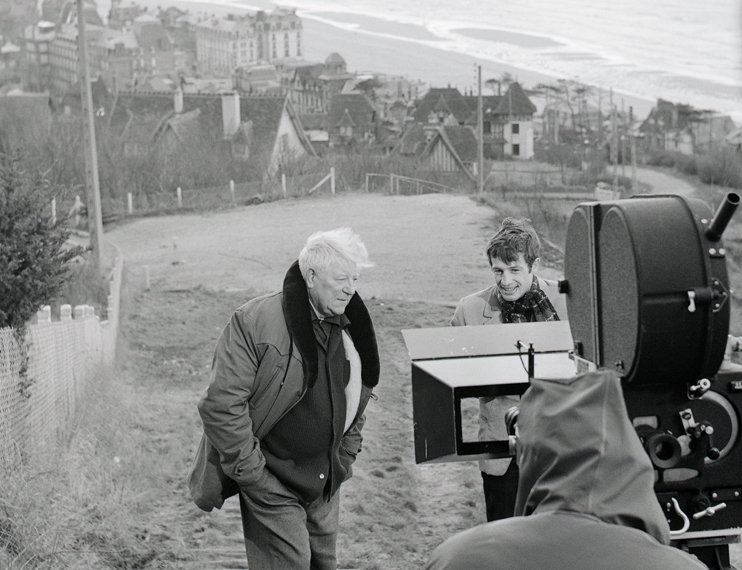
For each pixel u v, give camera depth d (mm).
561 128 85500
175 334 18391
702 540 2885
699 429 2750
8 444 6016
